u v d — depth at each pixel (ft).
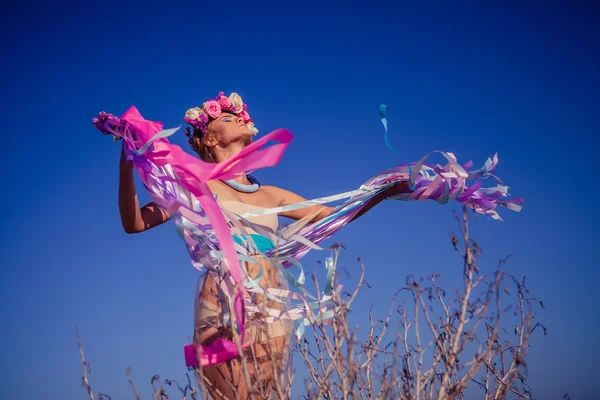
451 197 10.16
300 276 8.72
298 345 7.13
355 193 10.31
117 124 8.95
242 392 8.08
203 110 11.84
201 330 8.81
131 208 9.09
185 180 8.89
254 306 8.52
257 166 9.00
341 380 5.98
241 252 8.93
